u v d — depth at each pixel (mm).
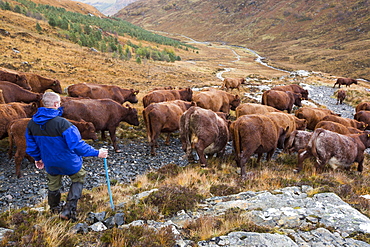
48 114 3980
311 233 4191
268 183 7316
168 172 8922
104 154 4438
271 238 3953
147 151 11625
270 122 9312
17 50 43312
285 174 8688
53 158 4113
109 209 5207
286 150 12164
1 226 4293
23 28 69812
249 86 37438
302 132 11188
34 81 17656
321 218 4672
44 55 45844
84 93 14281
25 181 8070
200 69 82688
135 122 11859
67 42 73188
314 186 6762
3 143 10664
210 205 5691
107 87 15109
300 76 50469
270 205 5305
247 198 5938
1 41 46188
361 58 126688
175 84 42562
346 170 10055
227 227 4359
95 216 4773
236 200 5789
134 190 7090
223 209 5297
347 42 173500
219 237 4023
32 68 35062
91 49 74688
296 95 20109
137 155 11023
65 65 42562
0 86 12297
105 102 10852
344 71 111938
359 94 34344
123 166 9773
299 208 5125
